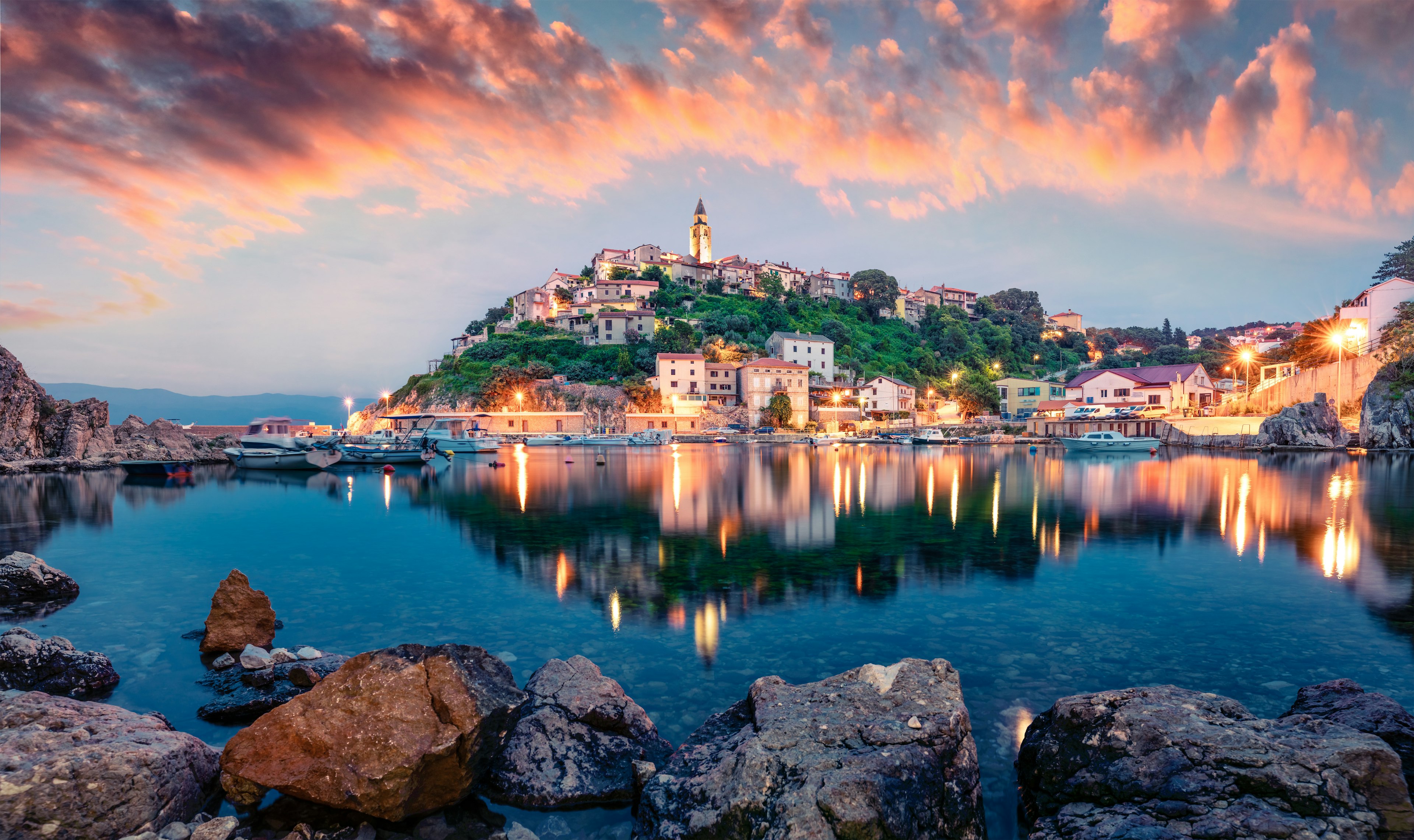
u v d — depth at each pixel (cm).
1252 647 1138
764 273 18638
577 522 2634
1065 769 674
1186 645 1153
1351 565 1783
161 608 1474
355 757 668
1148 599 1454
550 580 1664
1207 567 1764
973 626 1265
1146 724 665
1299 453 6794
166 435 7419
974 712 898
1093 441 7494
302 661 1092
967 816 627
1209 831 543
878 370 15750
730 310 16550
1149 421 8906
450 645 811
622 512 2912
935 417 13650
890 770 602
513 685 798
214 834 632
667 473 5181
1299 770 581
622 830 675
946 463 6106
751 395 12738
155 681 1045
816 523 2553
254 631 1195
